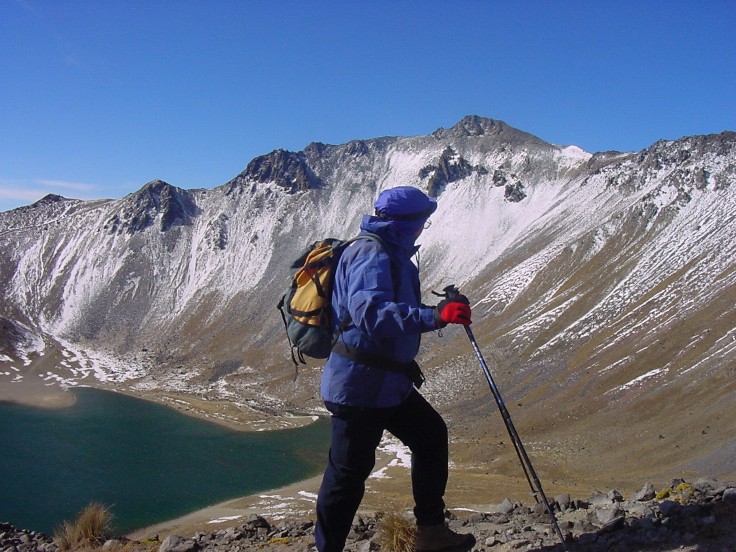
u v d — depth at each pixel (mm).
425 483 5637
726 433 63219
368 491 48938
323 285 5148
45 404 125312
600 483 56875
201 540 9289
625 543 6133
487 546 6863
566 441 77000
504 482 57719
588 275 137125
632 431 74375
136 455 82500
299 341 5215
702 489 8094
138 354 193250
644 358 94125
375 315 4707
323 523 5359
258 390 143875
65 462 76938
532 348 115000
